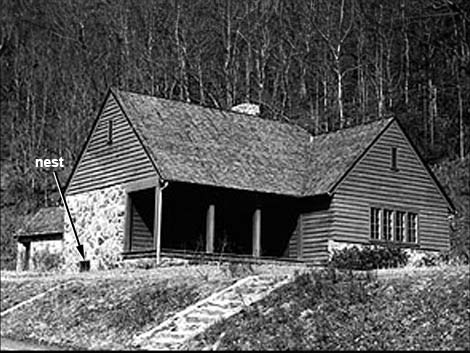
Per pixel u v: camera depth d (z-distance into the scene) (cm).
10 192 6175
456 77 5606
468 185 4591
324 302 1661
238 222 3325
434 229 3362
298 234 3231
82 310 2111
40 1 7138
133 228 3097
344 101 5862
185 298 1942
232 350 1536
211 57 6022
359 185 3183
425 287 1630
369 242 3164
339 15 5853
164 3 6222
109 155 3212
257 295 1819
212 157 3141
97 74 6681
